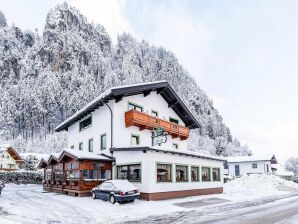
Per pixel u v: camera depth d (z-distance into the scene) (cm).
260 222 1372
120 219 1539
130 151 2588
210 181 3152
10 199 2355
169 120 3697
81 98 17825
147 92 3309
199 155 2953
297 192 3616
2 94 18900
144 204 2122
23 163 8381
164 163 2545
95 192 2353
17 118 16638
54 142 13375
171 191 2564
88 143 3428
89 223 1428
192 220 1464
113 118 2948
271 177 4412
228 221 1409
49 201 2241
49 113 17000
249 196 2923
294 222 1370
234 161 8144
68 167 2795
